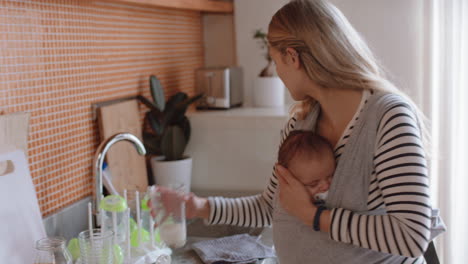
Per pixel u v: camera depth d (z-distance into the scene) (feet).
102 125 5.96
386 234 3.10
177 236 4.67
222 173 7.48
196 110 7.85
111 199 4.69
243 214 4.34
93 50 5.93
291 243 3.73
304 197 3.48
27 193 4.37
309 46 3.38
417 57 7.55
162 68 7.70
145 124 7.22
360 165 3.34
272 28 3.61
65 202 5.50
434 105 7.48
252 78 8.44
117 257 4.43
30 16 4.90
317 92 3.58
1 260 3.98
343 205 3.42
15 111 4.73
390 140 3.12
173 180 6.88
